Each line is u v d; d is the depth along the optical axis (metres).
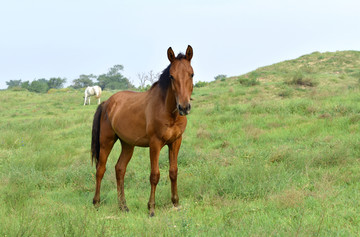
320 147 8.17
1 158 9.55
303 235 3.32
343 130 9.88
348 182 5.55
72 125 17.66
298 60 42.59
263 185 5.39
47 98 37.69
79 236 3.53
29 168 8.13
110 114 5.70
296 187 5.31
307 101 15.12
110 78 120.12
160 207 5.28
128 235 3.86
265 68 41.28
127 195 6.16
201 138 11.55
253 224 3.89
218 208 4.87
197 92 29.42
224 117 14.59
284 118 13.01
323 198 4.61
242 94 23.86
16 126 16.89
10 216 4.43
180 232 3.71
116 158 9.18
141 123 5.13
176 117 4.78
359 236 3.43
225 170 6.94
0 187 6.52
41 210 5.02
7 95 38.91
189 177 6.56
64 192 6.64
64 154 10.12
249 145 9.79
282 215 4.26
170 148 5.11
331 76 30.41
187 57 4.70
